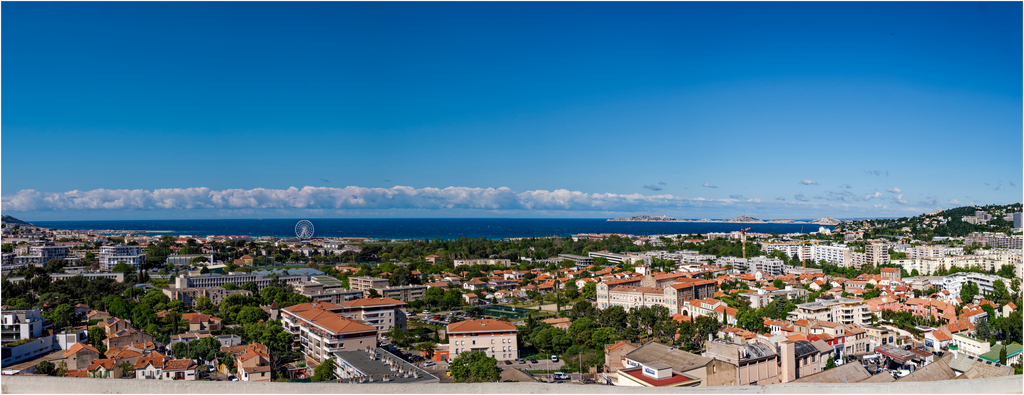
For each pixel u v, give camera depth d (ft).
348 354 551.59
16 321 598.75
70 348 546.67
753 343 476.54
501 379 490.08
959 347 632.79
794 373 469.98
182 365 516.73
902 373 513.04
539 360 629.92
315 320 625.41
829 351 543.39
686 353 433.48
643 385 397.19
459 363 517.14
